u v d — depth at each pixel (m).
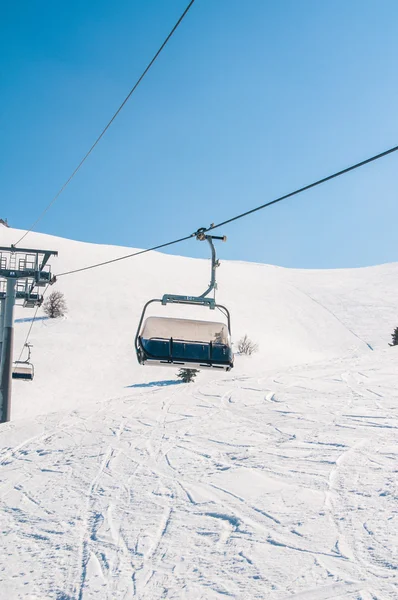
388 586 5.42
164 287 64.50
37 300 24.69
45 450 14.84
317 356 52.16
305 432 13.29
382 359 26.94
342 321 65.06
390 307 69.19
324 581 5.73
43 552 7.64
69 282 62.25
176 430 15.19
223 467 11.00
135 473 11.33
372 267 99.00
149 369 42.00
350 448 11.30
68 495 10.34
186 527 7.99
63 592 6.28
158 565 6.76
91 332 49.50
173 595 5.86
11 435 17.52
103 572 6.73
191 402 19.64
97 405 21.64
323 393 18.77
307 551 6.61
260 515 8.09
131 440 14.55
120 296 59.44
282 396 18.86
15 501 10.34
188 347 13.83
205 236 12.06
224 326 13.97
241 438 13.40
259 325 60.00
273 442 12.66
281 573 6.06
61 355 43.75
